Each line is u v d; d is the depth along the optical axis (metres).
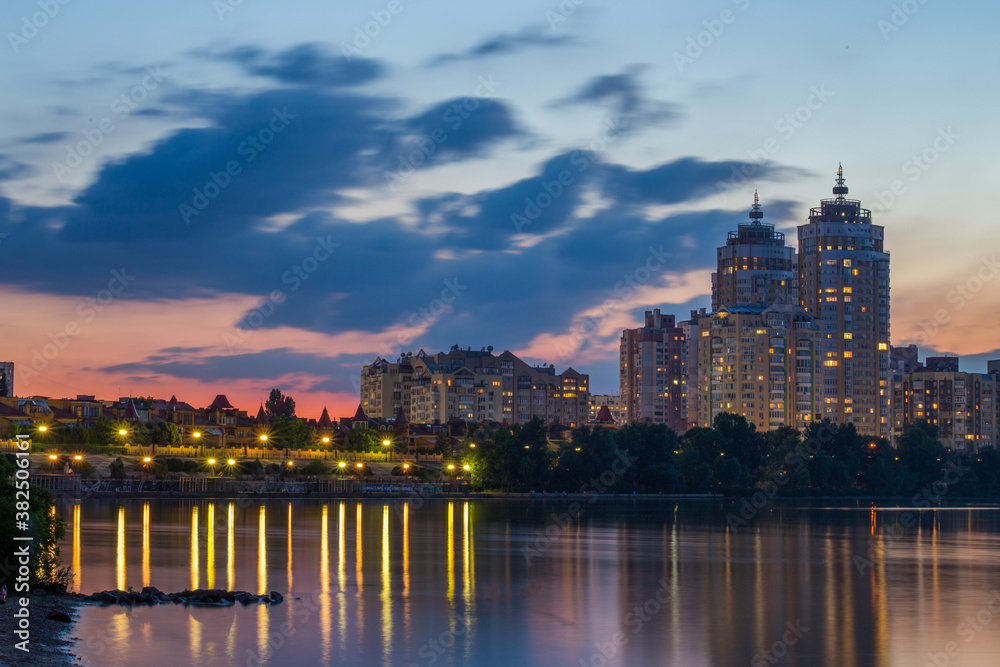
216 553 141.25
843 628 99.00
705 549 165.62
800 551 166.00
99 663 76.31
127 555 136.62
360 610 101.44
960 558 158.50
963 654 89.19
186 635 86.38
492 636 92.44
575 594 115.44
